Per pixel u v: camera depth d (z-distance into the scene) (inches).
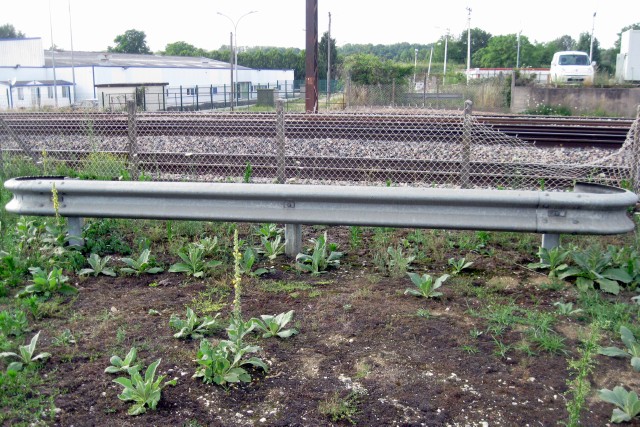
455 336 182.4
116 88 1521.9
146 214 242.7
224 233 285.9
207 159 439.5
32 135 539.2
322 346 178.2
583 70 1373.0
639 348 168.4
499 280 227.0
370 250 265.1
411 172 388.2
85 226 277.6
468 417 145.3
